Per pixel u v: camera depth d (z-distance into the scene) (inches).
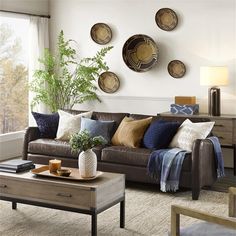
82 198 204.1
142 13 338.3
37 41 352.2
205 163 255.9
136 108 345.1
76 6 357.1
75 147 212.1
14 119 344.5
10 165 223.5
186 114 313.4
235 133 297.7
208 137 265.1
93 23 353.1
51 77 339.9
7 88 338.0
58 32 363.9
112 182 210.7
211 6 319.6
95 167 213.6
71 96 354.3
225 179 289.9
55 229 215.2
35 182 212.1
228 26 316.2
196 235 163.6
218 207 240.7
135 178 264.4
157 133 268.7
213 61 321.4
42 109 356.5
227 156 318.3
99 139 213.0
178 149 260.8
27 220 224.2
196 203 246.1
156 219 226.2
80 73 341.4
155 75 337.4
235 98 316.5
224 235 161.9
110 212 233.9
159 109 338.3
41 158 286.4
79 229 215.3
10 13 331.6
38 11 356.5
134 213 233.0
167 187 253.9
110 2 346.9
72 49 358.6
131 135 274.5
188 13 325.4
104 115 294.7
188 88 328.8
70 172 215.8
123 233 211.9
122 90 347.9
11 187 216.8
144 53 339.0
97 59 340.2
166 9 329.7
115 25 346.6
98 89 354.6
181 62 328.2
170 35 331.6
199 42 324.2
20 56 345.7
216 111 307.0
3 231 212.4
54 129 296.7
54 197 209.2
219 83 304.2
